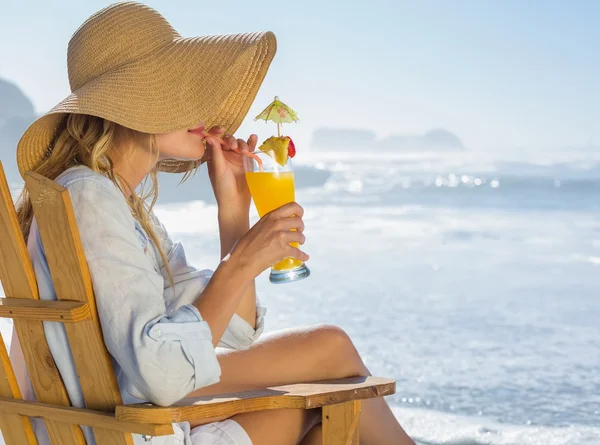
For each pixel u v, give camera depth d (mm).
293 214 1477
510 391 3598
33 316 1366
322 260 8750
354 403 1566
